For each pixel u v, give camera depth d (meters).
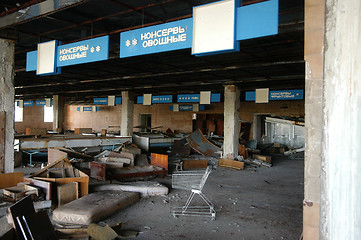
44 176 6.21
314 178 2.20
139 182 7.53
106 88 19.03
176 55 8.99
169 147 16.75
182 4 5.71
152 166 9.20
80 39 8.22
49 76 14.19
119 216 5.31
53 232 3.67
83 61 5.25
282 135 19.38
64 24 7.06
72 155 9.86
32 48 9.23
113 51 8.86
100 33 7.66
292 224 5.13
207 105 23.34
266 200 6.73
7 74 6.47
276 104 19.48
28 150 10.82
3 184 5.71
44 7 4.92
